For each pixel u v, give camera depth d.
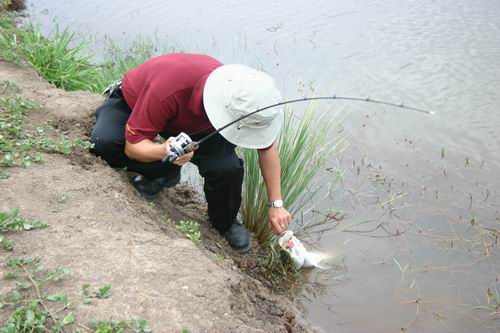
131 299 2.17
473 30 6.81
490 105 5.25
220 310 2.23
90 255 2.38
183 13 7.70
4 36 5.35
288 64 6.09
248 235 3.57
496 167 4.46
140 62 5.60
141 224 2.77
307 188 4.24
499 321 3.07
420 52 6.27
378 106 5.27
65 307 2.07
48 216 2.63
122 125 3.30
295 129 4.40
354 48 6.43
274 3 8.01
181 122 2.86
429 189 4.23
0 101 3.76
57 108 3.90
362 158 4.59
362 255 3.60
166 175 3.40
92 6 8.06
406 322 3.08
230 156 3.12
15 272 2.20
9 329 1.91
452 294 3.27
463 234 3.76
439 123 5.03
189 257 2.49
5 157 3.01
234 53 6.38
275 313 2.78
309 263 3.49
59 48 5.48
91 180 3.05
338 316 3.13
